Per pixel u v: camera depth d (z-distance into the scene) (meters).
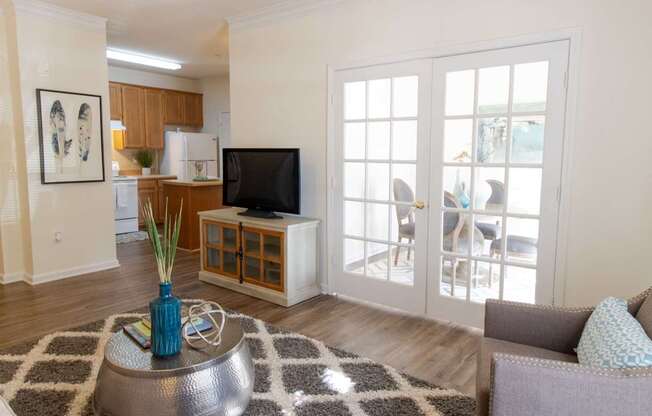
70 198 4.41
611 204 2.64
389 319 3.41
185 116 7.93
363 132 3.66
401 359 2.74
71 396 2.27
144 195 7.23
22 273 4.33
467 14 3.04
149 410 1.78
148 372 1.80
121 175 7.42
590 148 2.67
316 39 3.85
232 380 1.95
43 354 2.73
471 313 3.23
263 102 4.31
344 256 3.91
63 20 4.22
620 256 2.63
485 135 3.06
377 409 2.20
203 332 2.15
